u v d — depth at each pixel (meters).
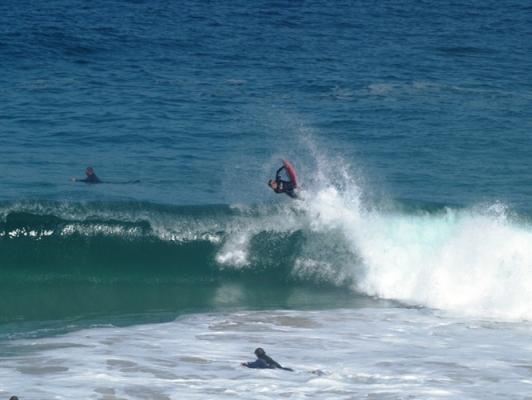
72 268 106.06
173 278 106.06
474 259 102.06
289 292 102.38
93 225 107.94
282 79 194.62
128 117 159.50
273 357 78.50
